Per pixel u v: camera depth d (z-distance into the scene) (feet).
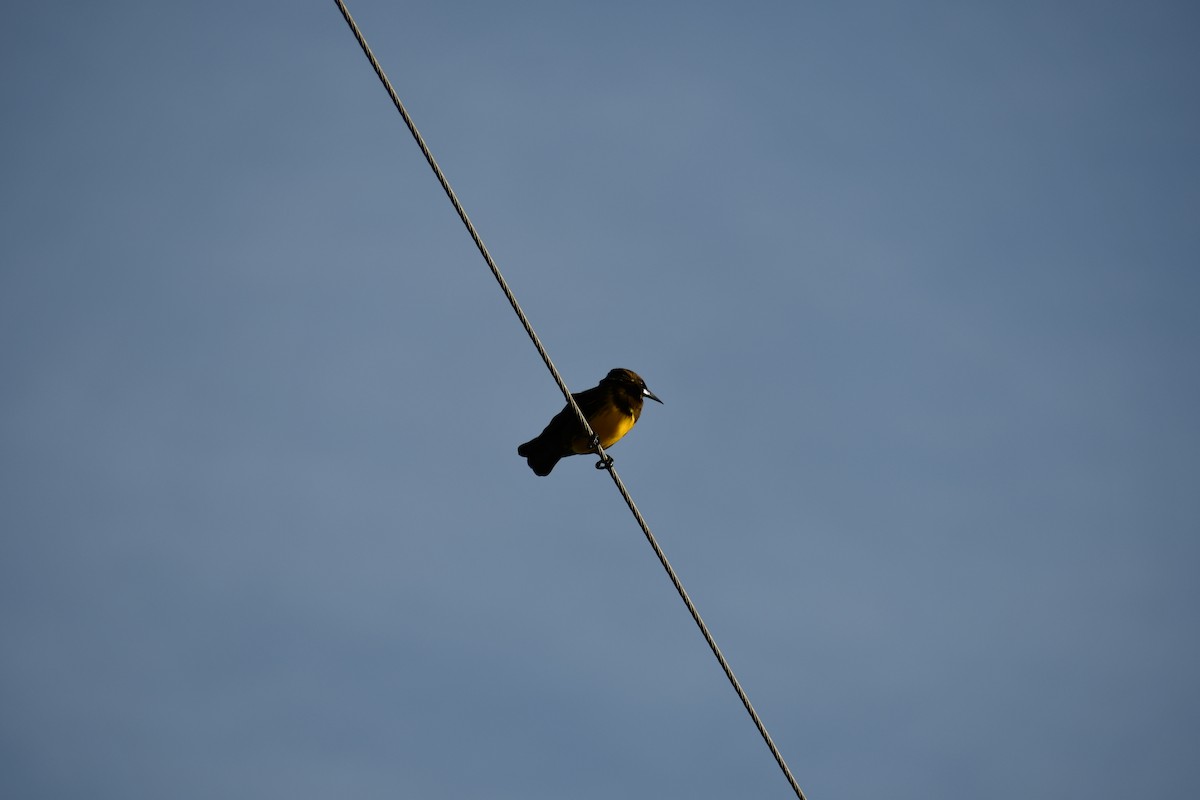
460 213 33.09
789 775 35.01
